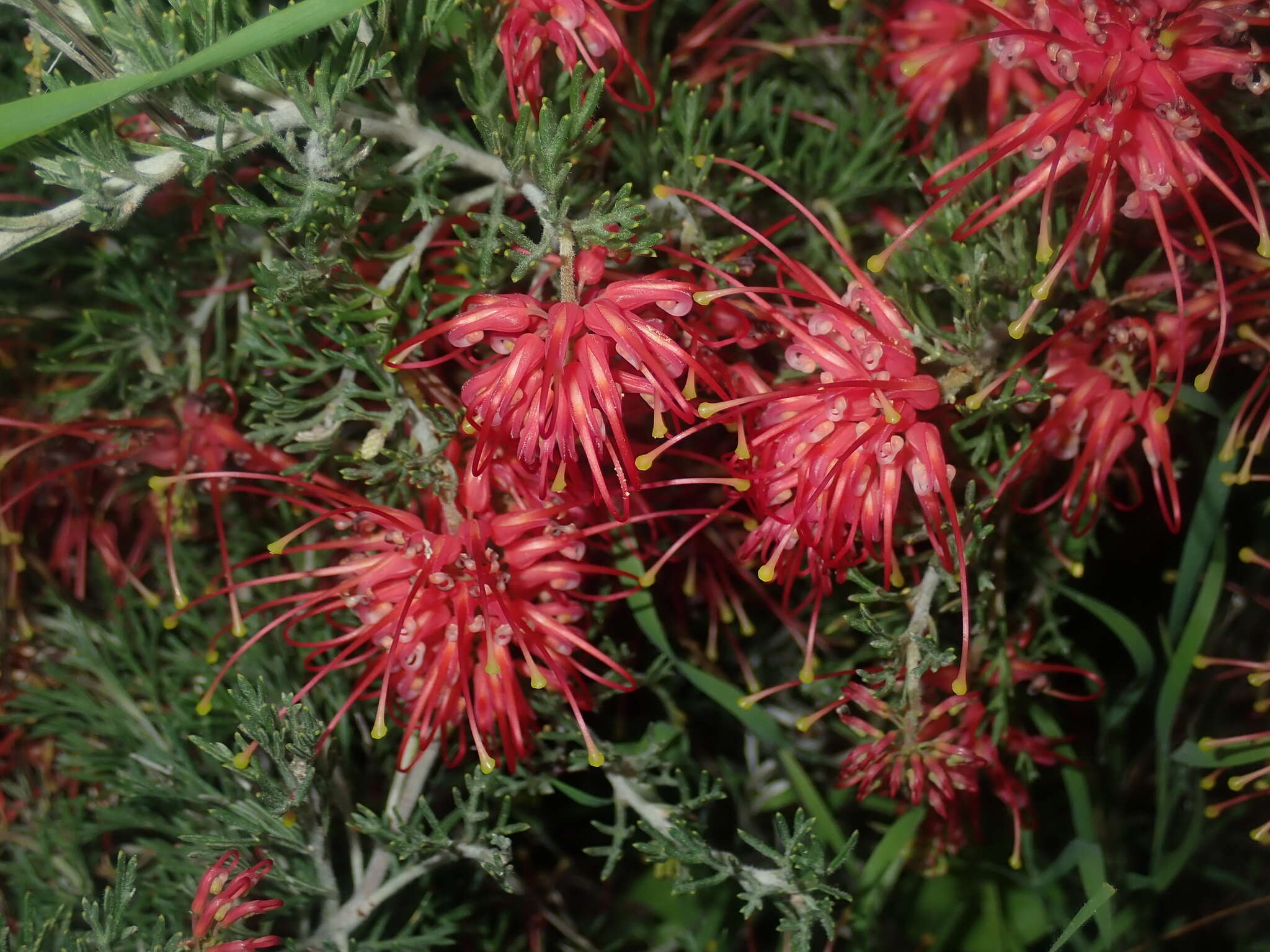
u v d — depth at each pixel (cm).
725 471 35
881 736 33
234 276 36
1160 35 31
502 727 32
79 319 36
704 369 31
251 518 37
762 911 38
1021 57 31
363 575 32
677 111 34
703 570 37
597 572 33
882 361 32
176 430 35
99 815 36
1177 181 31
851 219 36
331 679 35
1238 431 36
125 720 36
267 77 31
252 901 34
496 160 33
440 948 37
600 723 37
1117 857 37
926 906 38
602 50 32
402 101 32
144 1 31
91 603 38
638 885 39
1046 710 36
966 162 34
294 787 33
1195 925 37
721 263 33
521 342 31
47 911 35
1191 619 34
